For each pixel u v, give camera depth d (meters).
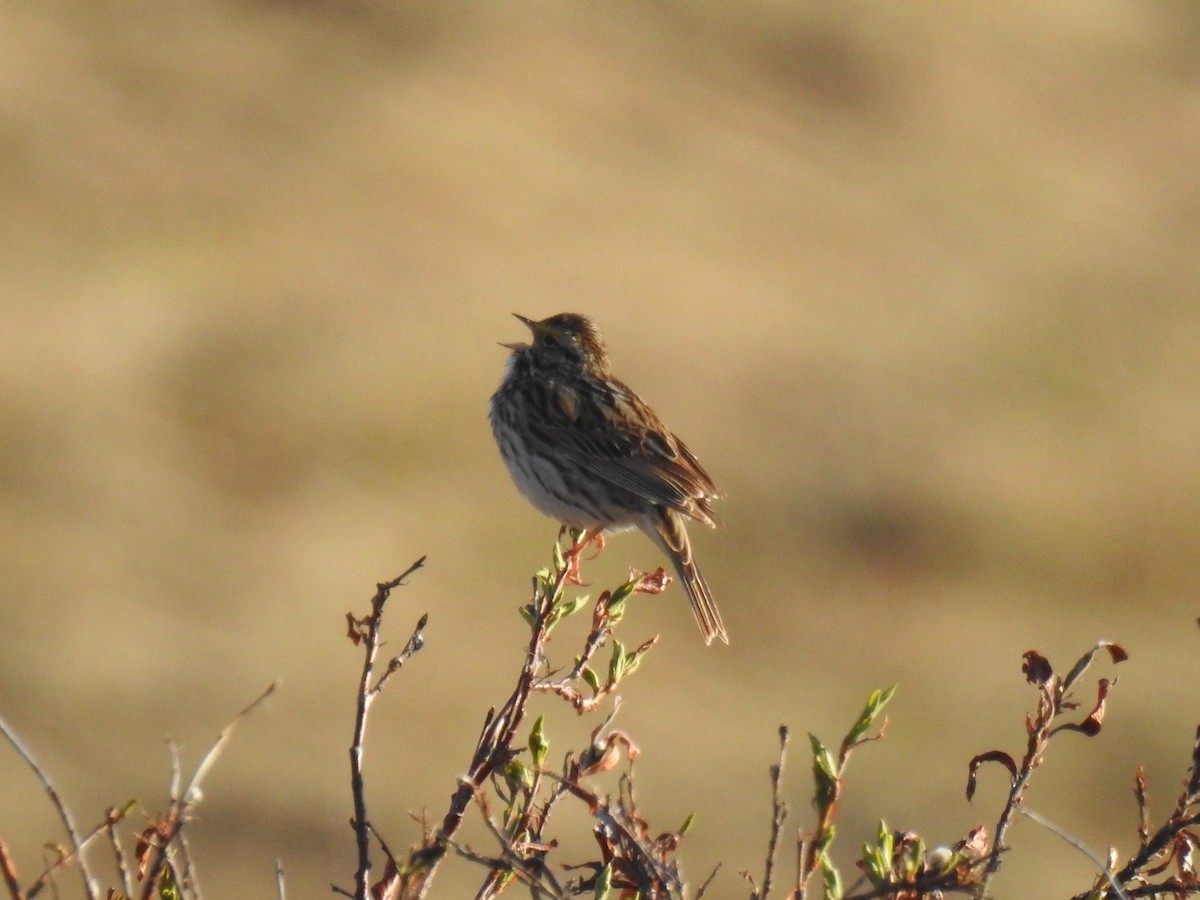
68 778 14.83
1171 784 17.27
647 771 16.12
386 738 16.06
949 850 5.29
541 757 5.53
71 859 5.06
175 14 31.92
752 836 15.34
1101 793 17.11
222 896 13.73
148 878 4.96
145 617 17.67
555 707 16.80
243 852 14.17
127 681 16.38
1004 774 17.05
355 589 18.92
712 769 16.38
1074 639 20.86
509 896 9.27
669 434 9.64
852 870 15.17
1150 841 5.50
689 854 14.95
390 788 15.29
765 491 22.52
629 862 5.20
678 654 18.66
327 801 14.96
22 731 15.39
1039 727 5.47
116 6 31.39
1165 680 19.58
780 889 14.17
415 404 22.42
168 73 30.16
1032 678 5.52
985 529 22.33
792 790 16.14
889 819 15.95
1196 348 27.91
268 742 15.62
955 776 17.00
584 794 5.16
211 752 5.22
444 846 4.99
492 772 5.56
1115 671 19.22
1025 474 23.41
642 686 17.73
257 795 14.83
